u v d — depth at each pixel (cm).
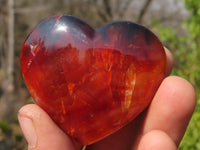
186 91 12
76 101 11
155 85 11
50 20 11
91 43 10
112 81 10
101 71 10
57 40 10
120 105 11
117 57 10
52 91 11
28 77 11
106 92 10
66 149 11
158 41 11
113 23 11
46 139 11
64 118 11
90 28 11
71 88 10
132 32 11
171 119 12
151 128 12
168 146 11
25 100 57
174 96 12
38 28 11
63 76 10
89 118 11
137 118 13
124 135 14
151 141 11
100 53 10
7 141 46
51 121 11
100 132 11
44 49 10
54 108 11
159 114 12
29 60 11
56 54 10
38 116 11
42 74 11
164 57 12
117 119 11
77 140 11
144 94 11
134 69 11
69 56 10
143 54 11
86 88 10
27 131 11
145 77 11
